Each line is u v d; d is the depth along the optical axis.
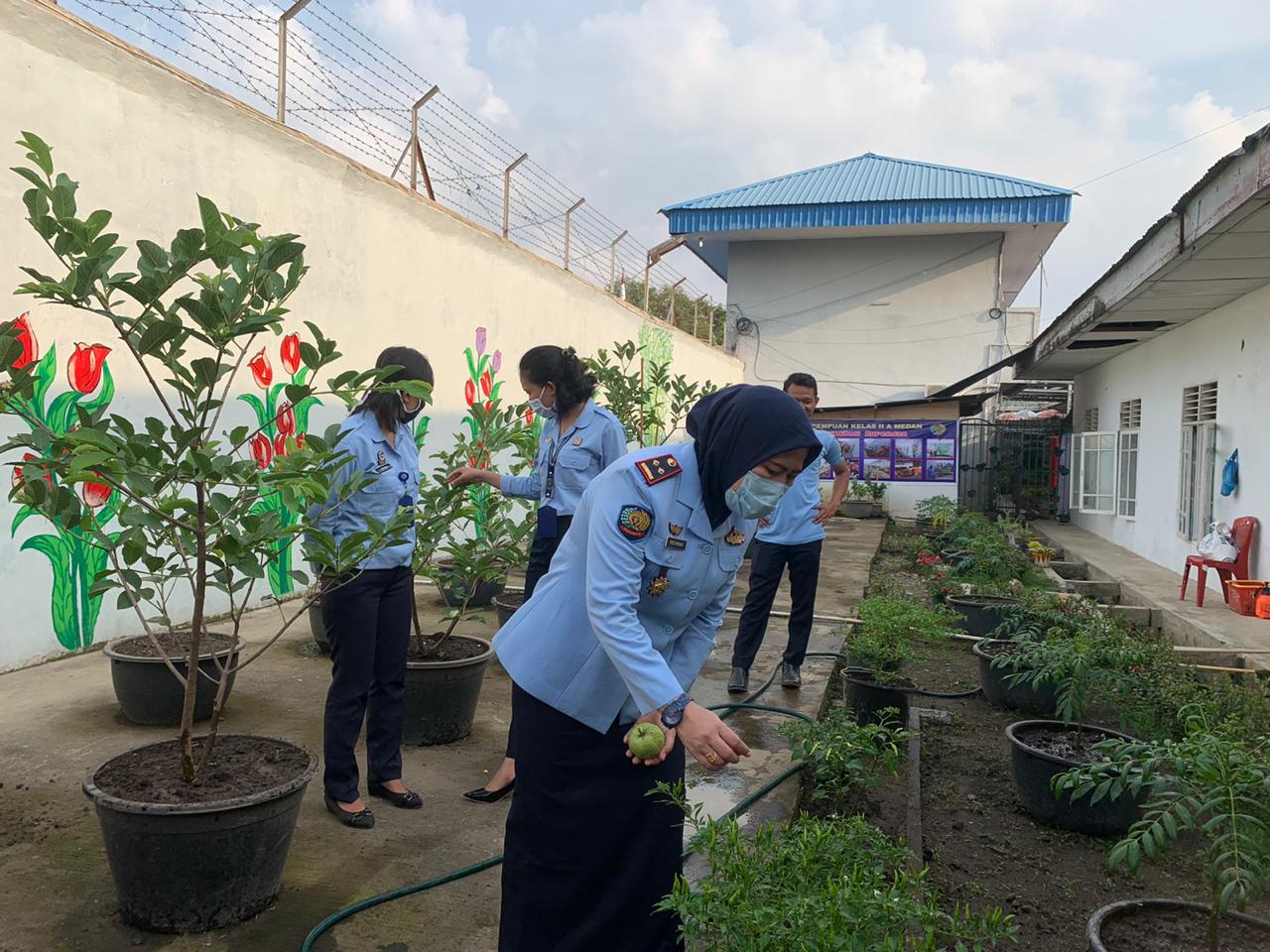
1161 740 4.13
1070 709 4.20
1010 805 4.37
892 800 4.32
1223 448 9.59
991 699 6.03
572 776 2.16
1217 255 7.38
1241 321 9.11
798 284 21.61
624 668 1.96
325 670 5.29
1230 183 6.15
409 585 3.52
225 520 2.65
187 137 5.85
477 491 5.00
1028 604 6.58
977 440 20.56
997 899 3.44
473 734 4.47
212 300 2.38
